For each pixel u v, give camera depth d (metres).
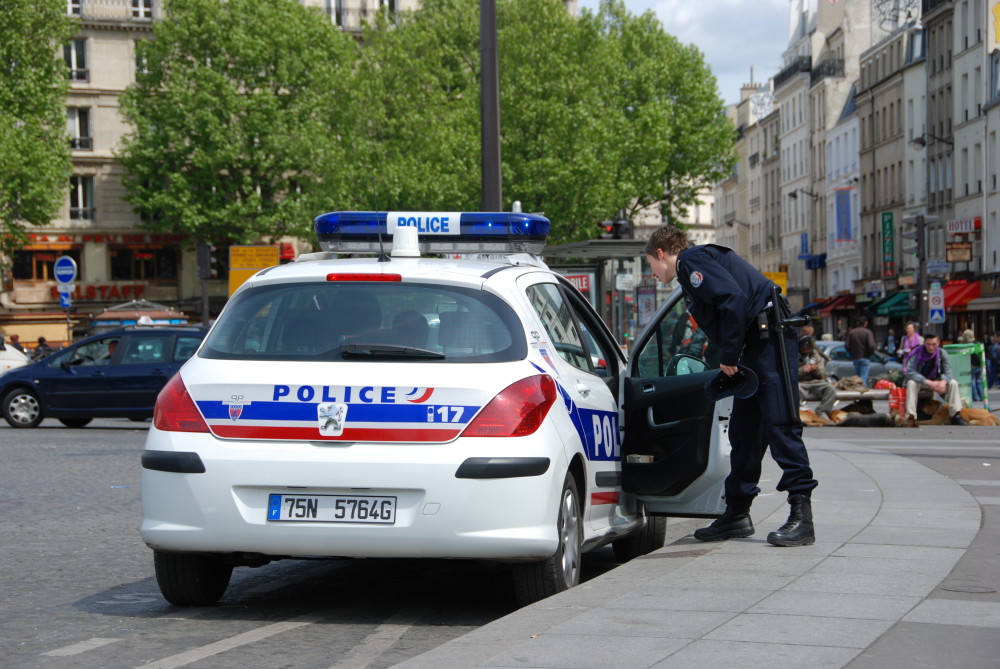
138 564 9.88
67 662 6.50
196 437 7.25
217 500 7.16
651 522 9.80
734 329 8.03
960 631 5.89
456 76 65.69
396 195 59.16
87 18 73.56
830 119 100.25
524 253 9.12
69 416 26.36
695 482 8.87
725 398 8.59
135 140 67.38
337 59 69.19
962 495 11.68
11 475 16.78
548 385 7.35
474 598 8.30
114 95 74.62
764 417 8.41
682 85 72.56
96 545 10.89
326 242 9.33
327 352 7.30
